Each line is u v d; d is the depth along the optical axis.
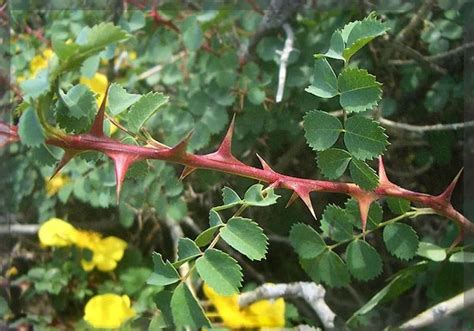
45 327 0.37
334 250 0.31
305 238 0.25
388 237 0.25
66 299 0.38
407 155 0.36
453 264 0.28
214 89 0.36
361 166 0.21
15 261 0.38
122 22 0.35
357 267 0.25
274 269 0.37
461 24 0.34
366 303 0.32
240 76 0.36
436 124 0.36
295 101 0.36
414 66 0.36
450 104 0.35
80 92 0.20
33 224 0.39
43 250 0.39
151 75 0.38
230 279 0.19
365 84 0.20
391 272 0.34
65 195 0.37
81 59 0.17
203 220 0.38
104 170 0.36
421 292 0.33
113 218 0.39
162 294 0.20
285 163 0.37
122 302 0.36
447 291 0.29
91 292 0.38
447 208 0.23
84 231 0.39
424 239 0.33
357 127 0.21
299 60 0.35
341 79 0.20
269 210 0.36
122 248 0.39
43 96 0.17
